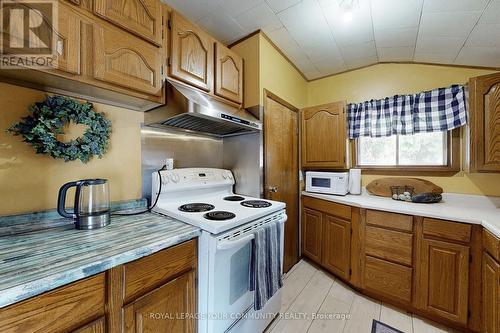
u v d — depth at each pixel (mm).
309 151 2582
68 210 1134
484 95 1558
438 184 2076
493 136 1521
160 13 1259
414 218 1646
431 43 1817
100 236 950
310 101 2922
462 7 1344
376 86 2451
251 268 1271
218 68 1674
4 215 971
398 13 1544
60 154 1093
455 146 2006
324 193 2430
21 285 564
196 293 1093
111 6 1027
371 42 1993
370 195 2350
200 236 1108
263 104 1936
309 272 2340
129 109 1423
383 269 1781
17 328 561
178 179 1579
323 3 1538
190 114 1298
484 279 1358
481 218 1420
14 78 952
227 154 2162
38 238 918
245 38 1965
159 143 1635
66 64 893
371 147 2482
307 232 2539
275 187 2146
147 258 862
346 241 2037
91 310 705
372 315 1674
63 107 1088
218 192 1899
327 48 2137
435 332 1504
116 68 1056
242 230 1200
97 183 1085
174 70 1360
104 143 1264
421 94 2104
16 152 1003
